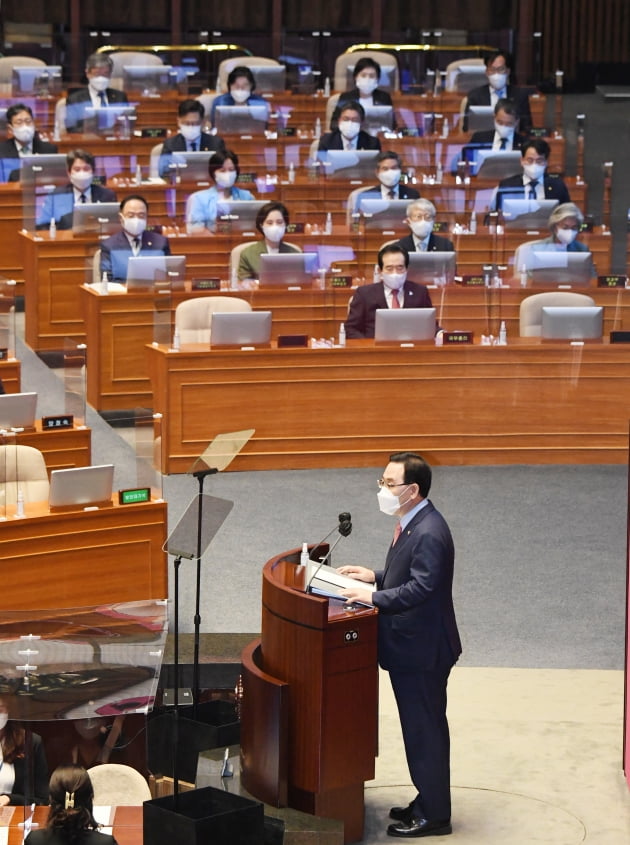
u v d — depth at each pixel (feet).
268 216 156.87
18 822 75.87
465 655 105.60
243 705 82.79
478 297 157.17
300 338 140.97
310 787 79.41
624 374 144.66
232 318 138.82
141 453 114.01
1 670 84.58
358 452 143.33
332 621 78.02
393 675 81.46
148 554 108.58
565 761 90.89
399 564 81.00
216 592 114.01
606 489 139.54
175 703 81.51
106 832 74.90
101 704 82.12
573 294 148.36
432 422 143.95
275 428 141.49
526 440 145.38
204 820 73.36
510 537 127.44
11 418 120.26
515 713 97.04
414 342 142.61
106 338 149.79
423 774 81.66
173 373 138.10
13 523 103.76
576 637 108.99
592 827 83.15
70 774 71.56
